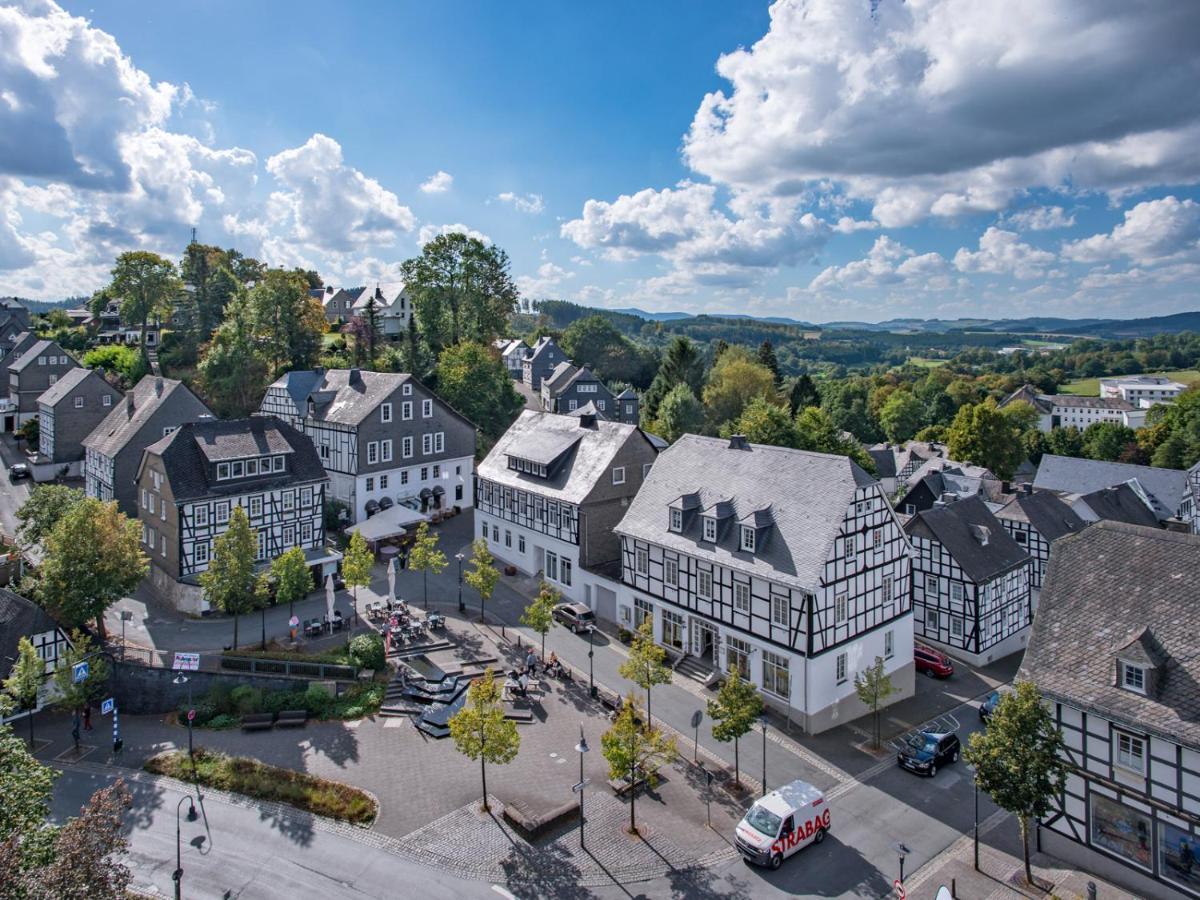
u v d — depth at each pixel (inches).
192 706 1430.9
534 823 1045.8
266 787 1156.5
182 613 1814.7
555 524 1964.8
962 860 1002.7
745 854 995.3
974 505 1899.6
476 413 3100.4
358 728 1346.0
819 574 1284.4
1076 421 6397.6
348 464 2482.8
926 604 1800.0
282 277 3592.5
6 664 1387.8
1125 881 933.2
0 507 2578.7
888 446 3998.5
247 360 3344.0
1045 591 1076.5
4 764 856.9
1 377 3880.4
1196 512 2753.4
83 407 2984.7
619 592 1712.6
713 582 1476.4
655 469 1715.1
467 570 2113.7
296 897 937.5
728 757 1248.2
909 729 1368.1
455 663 1555.1
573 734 1306.6
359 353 3740.2
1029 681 964.0
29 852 773.3
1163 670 910.4
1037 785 896.3
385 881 964.6
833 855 1016.9
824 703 1337.4
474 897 935.0
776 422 2878.9
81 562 1530.5
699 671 1502.2
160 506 1919.3
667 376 3998.5
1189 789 866.8
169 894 941.2
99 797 802.8
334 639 1647.4
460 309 3725.4
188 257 4055.1
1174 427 4562.0
